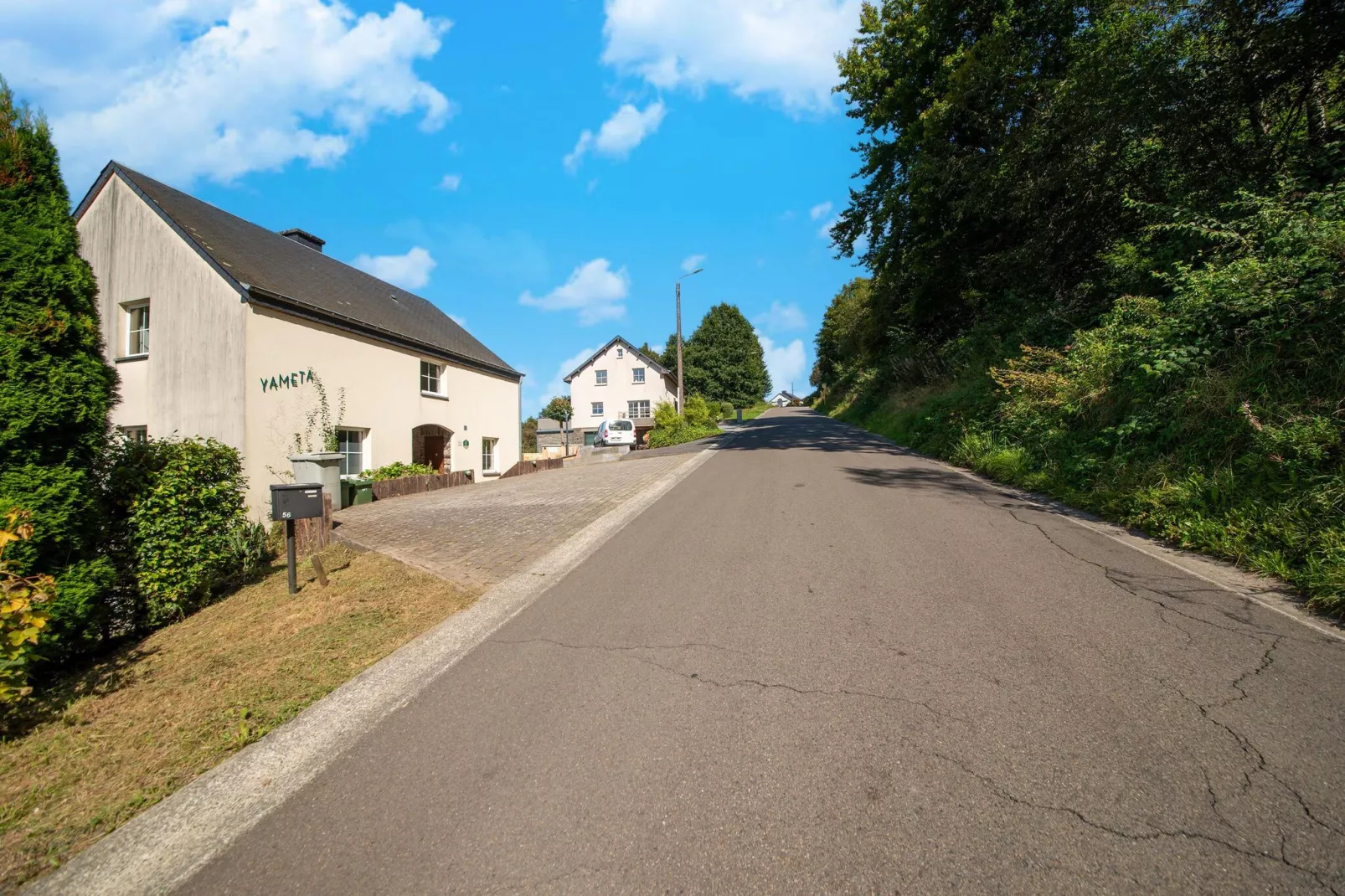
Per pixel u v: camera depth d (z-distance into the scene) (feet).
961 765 8.31
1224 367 21.70
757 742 9.10
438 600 16.87
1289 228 21.39
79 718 11.73
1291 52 28.22
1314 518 15.47
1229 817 7.16
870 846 6.99
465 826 7.75
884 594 14.83
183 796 8.91
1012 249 51.11
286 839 7.79
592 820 7.68
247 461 38.37
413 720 10.43
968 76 49.90
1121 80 34.99
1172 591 14.32
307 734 10.34
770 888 6.50
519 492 37.76
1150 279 33.60
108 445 17.38
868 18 64.28
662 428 91.30
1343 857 6.54
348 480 38.58
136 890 7.18
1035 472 27.96
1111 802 7.49
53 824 8.54
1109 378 27.58
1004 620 13.00
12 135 15.24
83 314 16.02
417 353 55.21
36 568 14.34
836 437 60.95
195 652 14.73
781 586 15.79
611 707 10.39
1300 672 10.44
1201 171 32.99
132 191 42.14
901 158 63.26
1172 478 20.53
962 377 52.90
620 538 22.15
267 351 40.14
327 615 16.37
